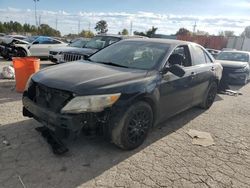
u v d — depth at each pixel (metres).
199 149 4.14
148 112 3.95
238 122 5.64
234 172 3.56
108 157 3.63
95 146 3.89
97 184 3.04
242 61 11.48
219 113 6.18
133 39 5.26
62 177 3.11
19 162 3.34
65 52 9.38
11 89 6.89
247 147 4.38
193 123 5.32
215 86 6.41
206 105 6.29
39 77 3.77
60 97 3.38
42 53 14.23
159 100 4.11
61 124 3.22
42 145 3.79
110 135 3.51
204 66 5.61
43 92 3.60
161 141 4.30
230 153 4.11
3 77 8.41
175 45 4.80
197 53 5.52
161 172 3.39
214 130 5.03
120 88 3.48
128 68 4.17
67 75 3.66
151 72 4.05
